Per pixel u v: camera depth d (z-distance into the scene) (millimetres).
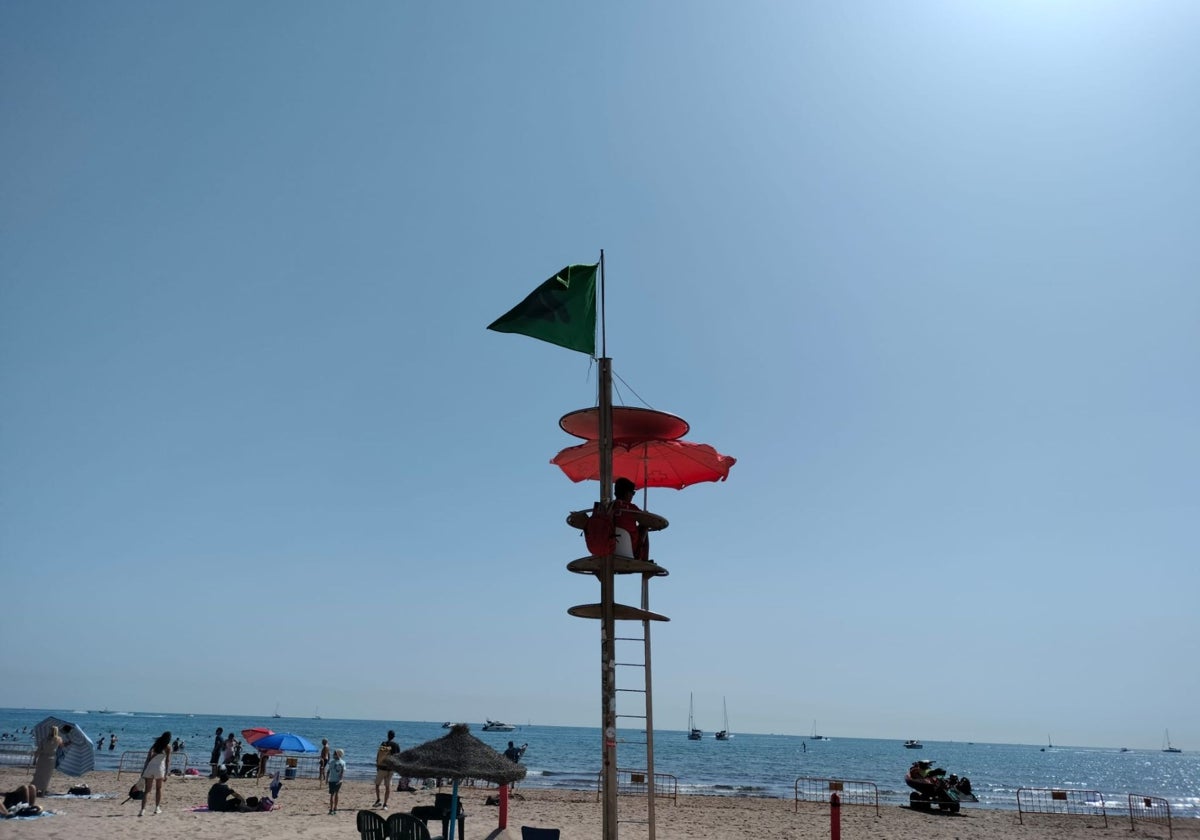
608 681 7332
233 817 18250
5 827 14992
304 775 38844
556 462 9672
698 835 18953
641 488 9992
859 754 131625
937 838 20078
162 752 18062
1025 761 146125
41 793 19578
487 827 17828
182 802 21750
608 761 7191
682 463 9445
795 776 64688
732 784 52594
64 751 21000
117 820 16609
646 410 8094
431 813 12531
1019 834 21625
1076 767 127062
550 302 8109
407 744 93438
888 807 28188
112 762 47312
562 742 137375
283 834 15875
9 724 149125
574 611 7996
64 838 14047
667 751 113062
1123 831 23422
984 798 46031
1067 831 22828
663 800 28266
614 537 7441
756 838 18844
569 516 7812
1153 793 69062
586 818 21344
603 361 8078
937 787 27156
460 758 10617
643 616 8047
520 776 10633
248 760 32656
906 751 175500
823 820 23391
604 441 7816
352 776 42562
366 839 10727
